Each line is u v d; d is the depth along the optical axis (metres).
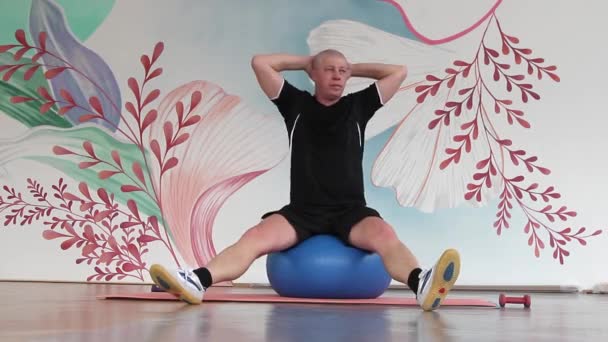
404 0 4.63
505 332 1.48
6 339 1.20
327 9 4.62
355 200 2.71
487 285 4.36
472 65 4.58
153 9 4.63
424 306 2.06
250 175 4.51
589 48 4.56
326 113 2.70
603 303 2.85
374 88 2.75
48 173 4.51
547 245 4.43
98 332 1.34
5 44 4.61
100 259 4.44
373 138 4.52
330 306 2.26
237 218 4.48
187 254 4.46
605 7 4.57
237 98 4.56
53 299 2.51
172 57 4.60
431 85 4.57
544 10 4.59
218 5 4.63
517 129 4.53
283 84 2.73
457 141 4.52
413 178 4.50
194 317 1.73
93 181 4.50
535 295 3.74
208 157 4.53
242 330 1.43
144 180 4.51
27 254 4.44
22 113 4.55
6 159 4.51
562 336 1.41
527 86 4.56
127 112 4.57
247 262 2.41
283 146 4.52
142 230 4.47
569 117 4.53
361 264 2.56
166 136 4.55
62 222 4.47
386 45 4.61
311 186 2.68
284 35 4.61
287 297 2.66
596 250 4.41
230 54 4.59
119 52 4.61
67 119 4.55
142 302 2.35
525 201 4.47
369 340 1.28
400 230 4.46
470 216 4.46
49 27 4.62
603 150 4.49
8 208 4.48
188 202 4.50
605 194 4.46
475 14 4.61
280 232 2.55
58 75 4.58
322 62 2.67
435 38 4.60
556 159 4.50
